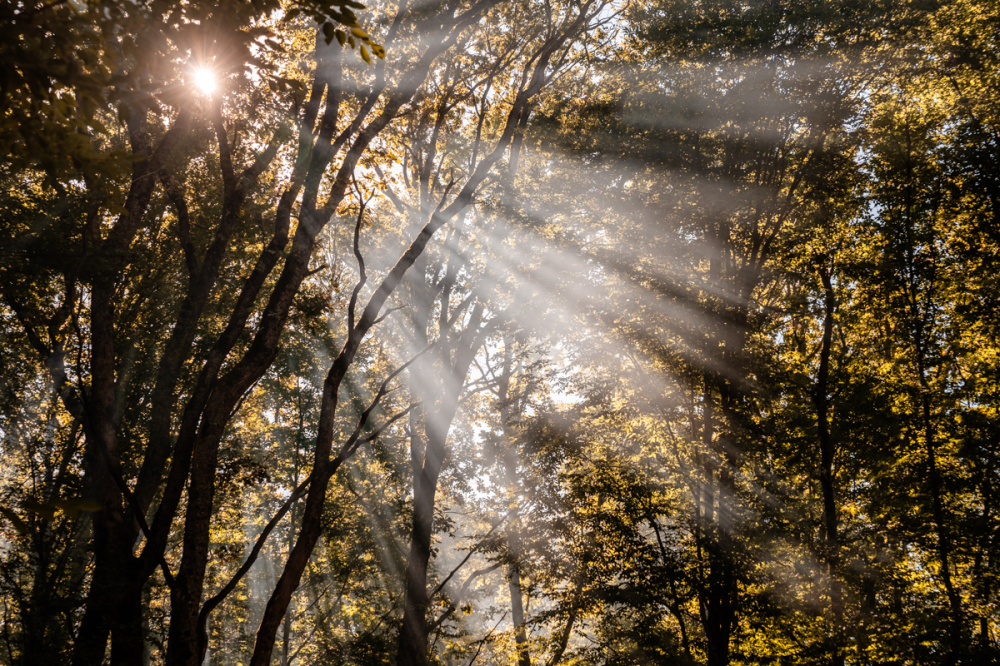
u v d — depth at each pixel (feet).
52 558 44.83
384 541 74.95
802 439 56.59
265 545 86.89
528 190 65.00
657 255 57.82
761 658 48.39
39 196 45.34
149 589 50.34
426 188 71.26
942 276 54.54
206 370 35.68
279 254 38.55
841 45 53.47
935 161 55.11
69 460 51.93
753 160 56.65
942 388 53.78
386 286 36.65
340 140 38.88
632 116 60.03
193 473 30.55
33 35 12.76
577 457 57.06
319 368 81.82
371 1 54.49
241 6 14.10
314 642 79.05
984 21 58.08
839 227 57.21
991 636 46.09
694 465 51.98
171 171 45.16
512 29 67.56
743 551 47.42
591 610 51.80
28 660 37.01
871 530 52.70
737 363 51.93
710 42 56.75
